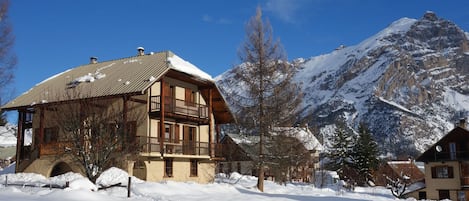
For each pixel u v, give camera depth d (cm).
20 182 2577
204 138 3650
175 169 3216
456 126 5131
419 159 5356
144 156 2914
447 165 5134
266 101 3316
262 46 3362
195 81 3444
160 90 3088
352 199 2461
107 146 2269
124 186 2211
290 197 2428
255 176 5450
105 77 3256
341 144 7888
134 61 3475
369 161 7581
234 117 3438
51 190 2006
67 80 3516
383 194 4888
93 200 1738
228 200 2067
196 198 2080
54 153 2988
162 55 3409
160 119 2994
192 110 3375
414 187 5438
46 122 3219
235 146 5656
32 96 3338
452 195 5056
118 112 2588
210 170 3584
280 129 3331
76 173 2798
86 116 2339
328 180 7044
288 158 3459
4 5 2942
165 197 2055
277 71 3356
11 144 7719
